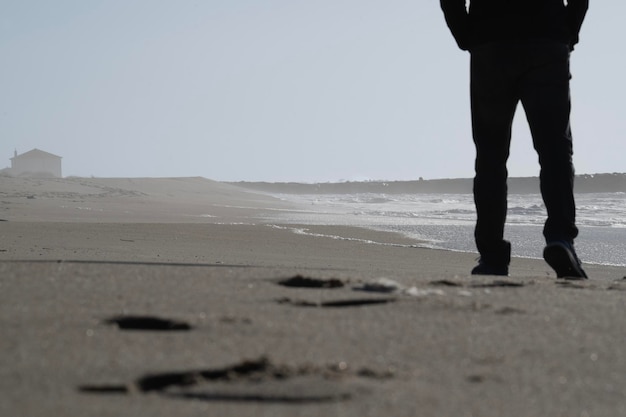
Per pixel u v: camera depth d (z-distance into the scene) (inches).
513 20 302.5
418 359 130.7
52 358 123.9
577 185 4025.6
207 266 249.9
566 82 303.7
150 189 1884.8
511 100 309.1
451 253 609.9
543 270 492.4
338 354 132.6
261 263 410.6
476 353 135.8
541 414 102.8
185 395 106.9
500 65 304.2
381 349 136.9
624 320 166.4
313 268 294.7
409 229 927.7
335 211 1471.5
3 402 100.3
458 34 315.3
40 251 419.5
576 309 179.2
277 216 1194.0
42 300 173.9
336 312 168.6
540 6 301.6
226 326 151.3
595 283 243.3
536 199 2659.9
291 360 127.3
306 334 146.9
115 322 158.1
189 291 192.4
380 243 709.9
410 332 150.7
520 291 206.5
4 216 870.4
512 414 102.3
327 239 713.0
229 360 125.6
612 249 698.2
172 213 1144.8
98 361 123.0
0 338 136.6
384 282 203.8
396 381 116.5
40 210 1032.2
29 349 129.2
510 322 162.4
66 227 689.6
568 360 132.3
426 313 169.5
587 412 104.1
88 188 1727.4
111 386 110.0
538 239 800.3
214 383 112.7
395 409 101.8
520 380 119.2
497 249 318.3
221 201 1691.7
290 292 194.5
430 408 103.0
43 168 3494.1
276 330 149.3
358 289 202.5
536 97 300.7
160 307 170.1
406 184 4505.4
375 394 108.3
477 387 114.6
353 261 497.0
